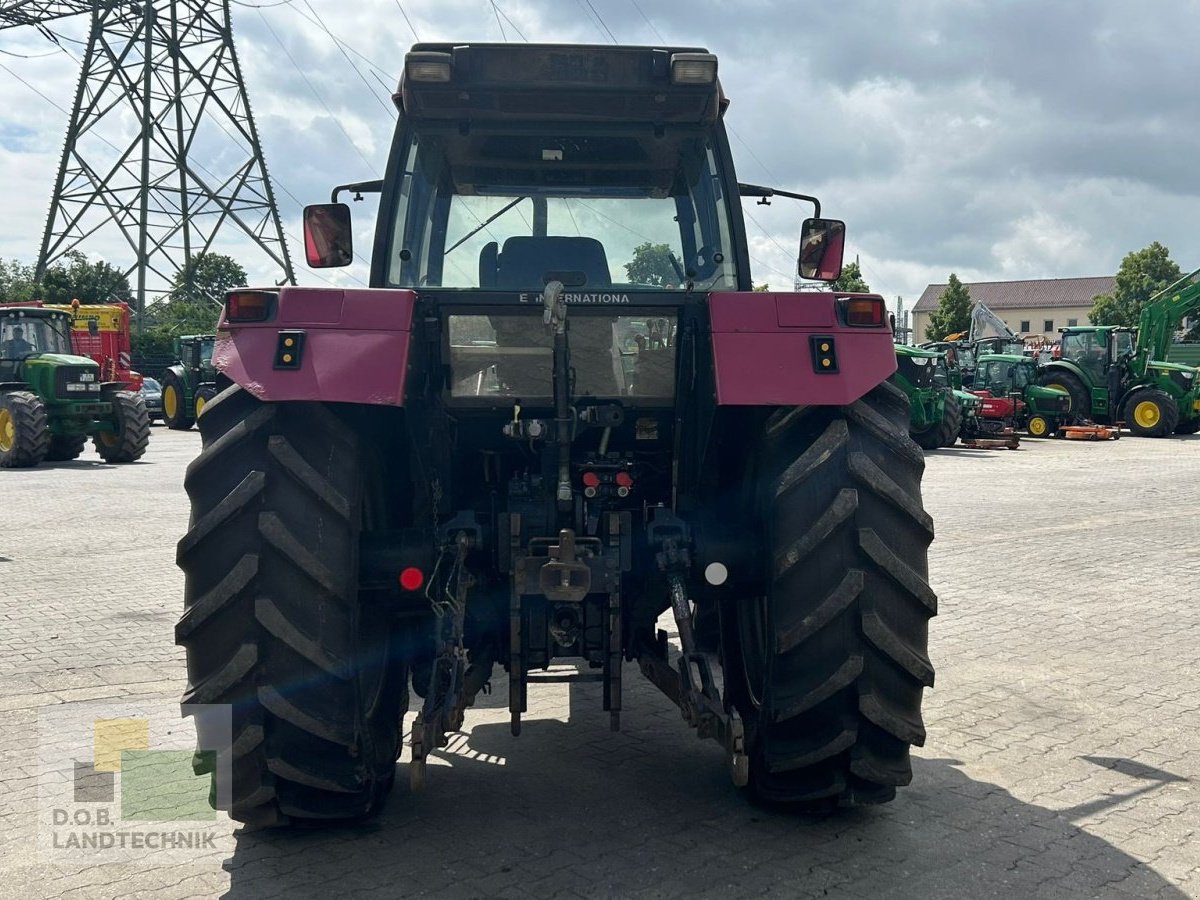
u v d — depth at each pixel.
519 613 3.44
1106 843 3.52
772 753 3.42
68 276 47.53
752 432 3.80
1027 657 5.89
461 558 3.49
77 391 17.14
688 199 4.12
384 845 3.46
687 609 3.39
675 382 3.91
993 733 4.63
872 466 3.32
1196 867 3.35
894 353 3.39
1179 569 8.49
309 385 3.18
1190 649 6.06
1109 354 25.80
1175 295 26.30
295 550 3.15
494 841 3.50
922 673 3.29
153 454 19.59
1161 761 4.29
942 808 3.79
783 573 3.30
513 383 3.89
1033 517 11.51
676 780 4.06
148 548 9.20
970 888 3.18
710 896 3.12
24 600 7.14
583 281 3.96
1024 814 3.75
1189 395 26.02
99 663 5.61
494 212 4.09
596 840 3.50
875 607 3.29
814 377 3.31
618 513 3.55
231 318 3.33
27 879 3.21
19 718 4.76
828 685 3.26
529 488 3.71
